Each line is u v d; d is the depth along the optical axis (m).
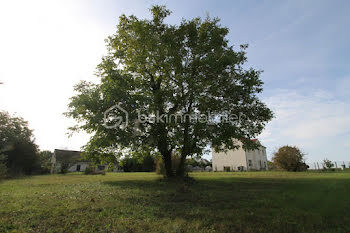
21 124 40.44
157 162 26.23
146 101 13.41
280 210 7.21
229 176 22.61
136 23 15.38
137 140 14.93
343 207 7.50
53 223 5.63
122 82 14.01
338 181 14.77
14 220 5.84
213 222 5.95
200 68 15.19
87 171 39.00
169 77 16.53
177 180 15.93
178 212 6.92
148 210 7.09
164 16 17.16
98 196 9.69
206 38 16.12
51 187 13.47
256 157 47.34
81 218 6.08
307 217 6.39
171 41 15.35
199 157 16.00
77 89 15.12
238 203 8.30
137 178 22.16
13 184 15.81
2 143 37.00
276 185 13.58
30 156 38.78
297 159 29.56
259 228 5.49
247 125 15.71
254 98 15.50
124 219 6.06
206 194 10.36
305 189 11.36
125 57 17.19
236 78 15.30
